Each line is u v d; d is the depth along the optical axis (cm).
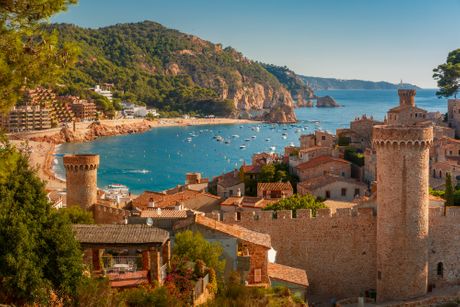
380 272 7038
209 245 5244
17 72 2953
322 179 12212
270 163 14875
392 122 15500
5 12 2994
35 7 2984
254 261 5791
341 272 7356
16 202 3631
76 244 3847
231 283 4991
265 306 4797
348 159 14325
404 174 6781
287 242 7238
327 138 15900
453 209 7325
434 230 7312
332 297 7350
